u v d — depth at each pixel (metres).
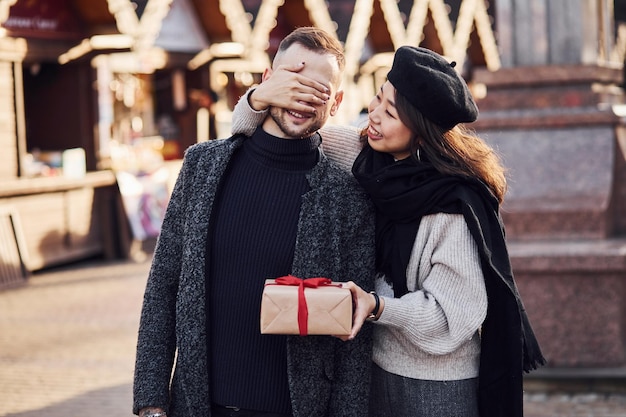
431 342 3.01
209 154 3.17
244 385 3.04
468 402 3.15
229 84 17.58
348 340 3.04
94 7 12.70
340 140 3.32
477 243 2.98
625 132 7.25
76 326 9.10
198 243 3.07
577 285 6.42
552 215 6.78
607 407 6.06
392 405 3.19
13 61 11.95
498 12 7.48
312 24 16.17
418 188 3.02
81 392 6.86
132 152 14.61
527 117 7.04
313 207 3.05
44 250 12.42
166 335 3.16
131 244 13.74
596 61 7.52
